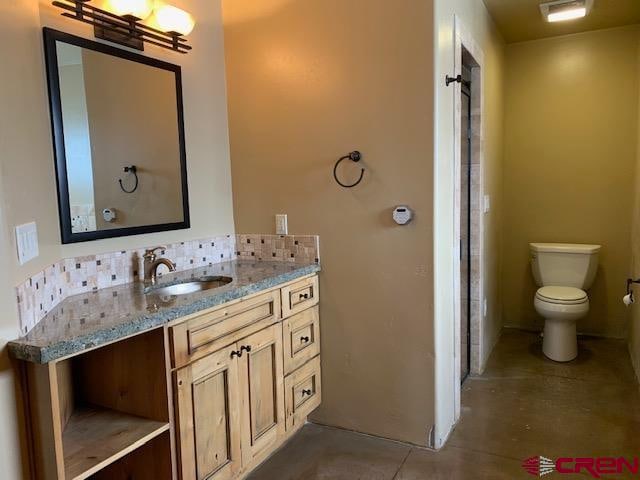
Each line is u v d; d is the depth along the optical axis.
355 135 2.28
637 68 3.51
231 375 1.85
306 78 2.37
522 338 3.89
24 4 1.52
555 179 3.88
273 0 2.41
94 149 1.86
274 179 2.51
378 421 2.38
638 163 3.31
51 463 1.30
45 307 1.53
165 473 1.62
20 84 1.45
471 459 2.19
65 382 1.61
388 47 2.16
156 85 2.15
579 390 2.89
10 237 1.28
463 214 3.05
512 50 3.92
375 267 2.30
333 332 2.45
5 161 1.29
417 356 2.25
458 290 2.54
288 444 2.37
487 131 3.28
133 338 1.61
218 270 2.32
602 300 3.83
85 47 1.82
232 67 2.55
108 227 1.93
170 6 2.08
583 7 3.06
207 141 2.47
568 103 3.78
